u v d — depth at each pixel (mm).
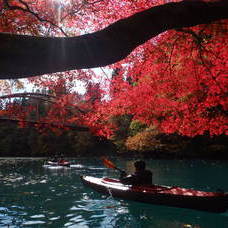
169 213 7730
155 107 8109
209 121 8195
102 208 8375
